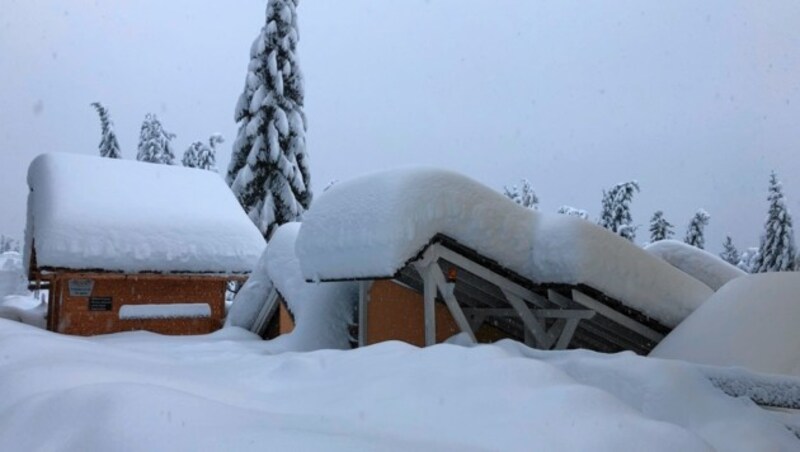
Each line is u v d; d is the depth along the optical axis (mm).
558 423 4875
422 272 10422
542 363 6383
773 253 37781
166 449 3537
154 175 21125
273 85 29125
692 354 8641
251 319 17266
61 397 4543
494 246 10484
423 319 13023
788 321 7969
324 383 6867
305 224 11562
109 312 18234
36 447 3984
